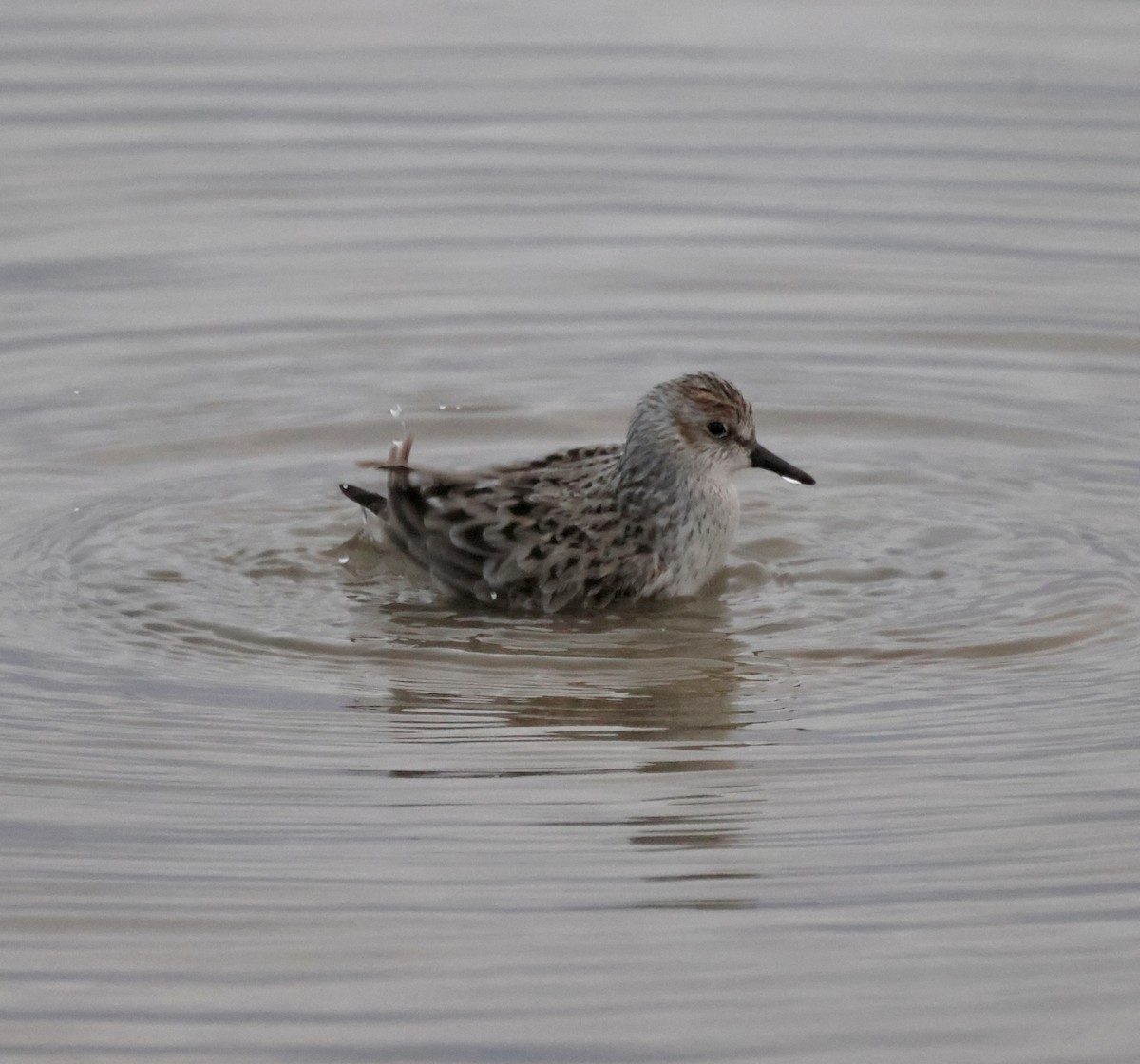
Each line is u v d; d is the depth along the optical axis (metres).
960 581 14.49
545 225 22.05
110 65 26.39
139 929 9.86
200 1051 8.94
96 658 13.07
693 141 24.12
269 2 29.44
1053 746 11.74
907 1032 9.03
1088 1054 8.87
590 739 12.01
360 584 14.60
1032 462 16.86
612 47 27.41
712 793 11.25
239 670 12.98
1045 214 21.97
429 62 26.77
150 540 15.20
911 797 11.16
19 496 15.95
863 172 23.20
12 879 10.29
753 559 15.20
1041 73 25.81
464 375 18.66
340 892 10.18
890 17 28.56
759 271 20.92
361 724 12.17
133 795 11.17
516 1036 9.00
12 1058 8.88
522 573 14.12
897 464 16.94
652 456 14.49
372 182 23.03
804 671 13.04
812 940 9.80
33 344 18.98
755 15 28.78
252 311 19.91
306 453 17.14
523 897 10.16
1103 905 10.05
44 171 22.92
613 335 19.56
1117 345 19.11
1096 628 13.50
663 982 9.41
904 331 19.56
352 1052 8.91
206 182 22.88
